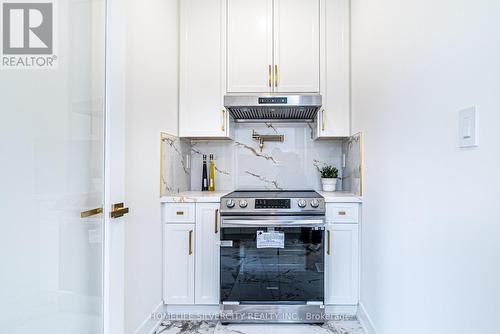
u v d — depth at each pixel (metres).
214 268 2.05
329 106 2.27
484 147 0.75
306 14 2.28
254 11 2.30
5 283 0.85
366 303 1.86
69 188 1.11
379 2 1.60
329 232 2.02
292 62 2.28
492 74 0.72
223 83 2.30
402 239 1.29
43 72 1.00
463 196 0.84
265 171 2.68
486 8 0.74
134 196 1.64
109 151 1.28
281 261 1.98
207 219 2.05
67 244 1.09
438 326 0.98
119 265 1.34
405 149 1.26
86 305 1.19
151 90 1.85
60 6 1.07
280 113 2.41
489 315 0.74
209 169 2.69
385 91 1.51
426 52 1.07
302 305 1.98
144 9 1.75
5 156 0.86
